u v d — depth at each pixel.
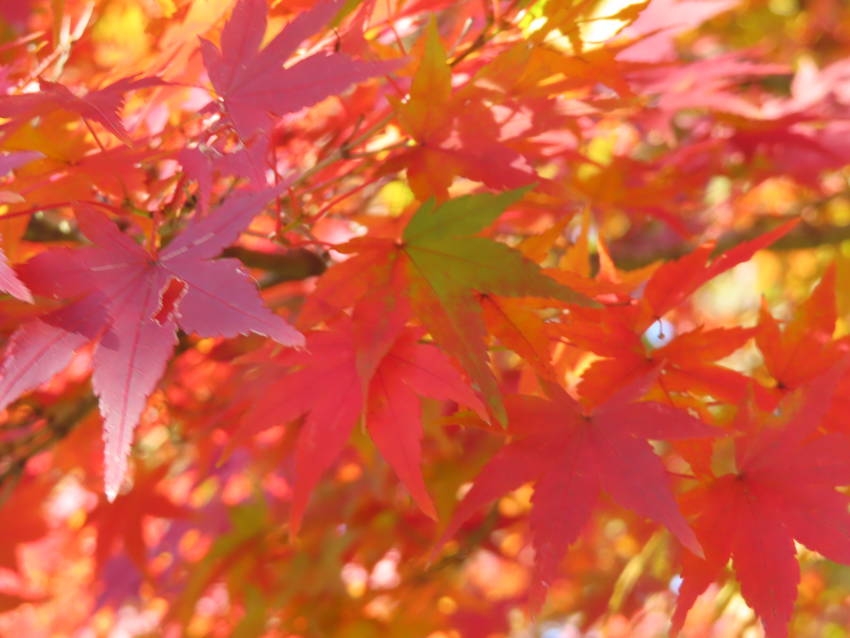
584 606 1.03
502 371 0.75
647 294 0.58
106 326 0.54
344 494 0.83
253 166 0.55
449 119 0.57
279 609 0.82
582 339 0.57
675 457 0.78
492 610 1.08
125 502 0.80
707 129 0.82
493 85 0.57
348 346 0.56
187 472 0.99
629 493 0.55
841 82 0.81
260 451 0.83
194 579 0.85
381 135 0.62
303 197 0.62
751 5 1.35
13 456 0.69
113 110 0.55
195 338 0.69
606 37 0.58
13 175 0.58
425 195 0.58
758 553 0.55
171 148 0.60
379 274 0.55
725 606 0.68
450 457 0.71
